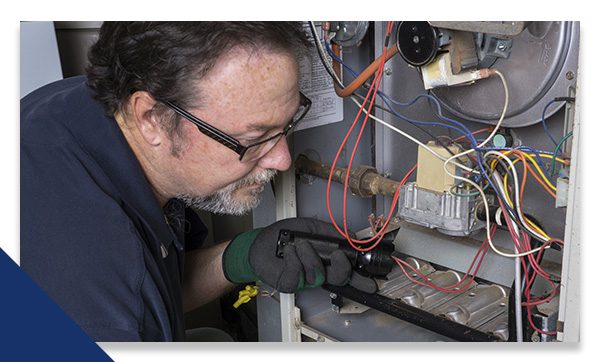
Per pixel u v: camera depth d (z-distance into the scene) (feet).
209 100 3.14
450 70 3.54
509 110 3.77
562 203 3.12
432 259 4.40
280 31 3.12
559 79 3.54
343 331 4.38
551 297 3.52
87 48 4.19
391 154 4.79
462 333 3.51
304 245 4.02
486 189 3.80
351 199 4.89
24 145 3.26
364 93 4.60
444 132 4.40
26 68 3.80
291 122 3.59
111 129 3.42
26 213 3.06
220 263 4.56
